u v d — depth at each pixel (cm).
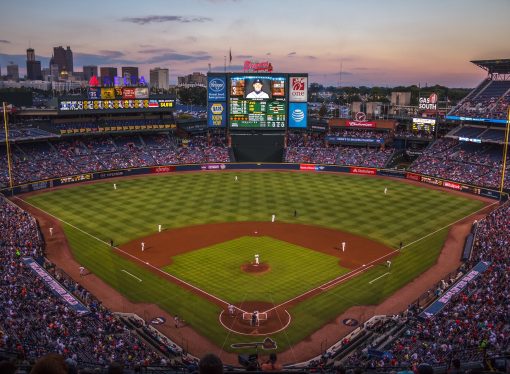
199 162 11594
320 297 4822
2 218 6606
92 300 4584
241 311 4519
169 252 6019
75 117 11669
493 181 9375
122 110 11756
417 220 7544
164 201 8500
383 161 11506
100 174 10338
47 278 4900
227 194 9075
